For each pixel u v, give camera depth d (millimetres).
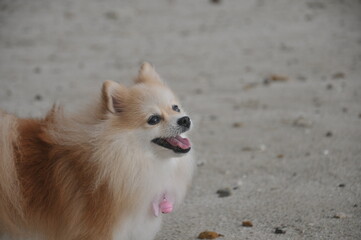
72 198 4879
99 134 4898
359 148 7824
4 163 4711
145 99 5215
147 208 5090
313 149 8008
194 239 5500
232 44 15969
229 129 9352
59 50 16047
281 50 14992
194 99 11289
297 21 17875
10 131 4934
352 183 6645
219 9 20281
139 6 21203
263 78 12617
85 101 5418
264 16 18828
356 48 14516
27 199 4906
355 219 5676
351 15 18031
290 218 5840
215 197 6629
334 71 12633
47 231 5012
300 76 12500
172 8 20812
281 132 8969
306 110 10016
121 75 13188
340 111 9758
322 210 5973
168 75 13289
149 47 16141
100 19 19500
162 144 5117
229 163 7793
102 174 4793
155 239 5559
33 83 12781
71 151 4934
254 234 5504
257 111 10250
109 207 4809
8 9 20719
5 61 14961
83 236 4875
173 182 5336
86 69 14000
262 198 6469
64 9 20859
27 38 17312
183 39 16797
